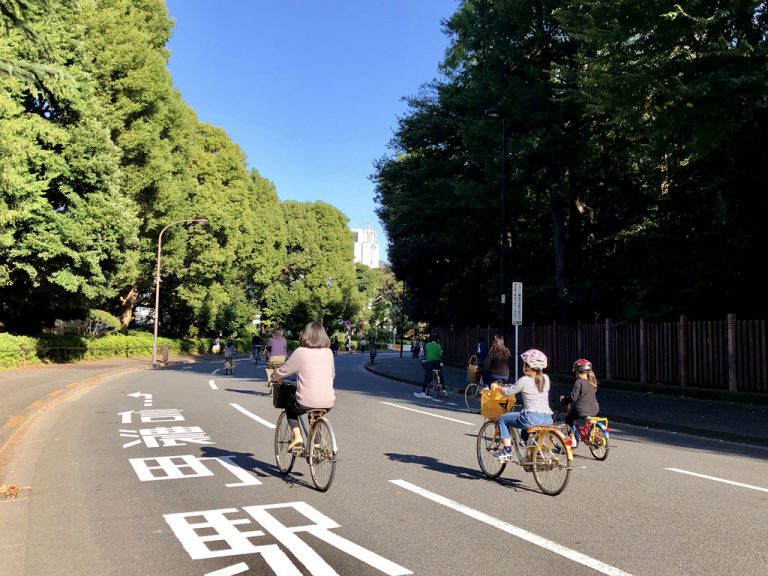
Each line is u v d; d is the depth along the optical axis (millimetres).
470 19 24000
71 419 12148
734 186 16844
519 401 16891
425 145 28328
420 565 4441
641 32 13453
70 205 25203
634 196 24719
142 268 38469
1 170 17875
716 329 15836
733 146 15750
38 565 4469
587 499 6406
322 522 5484
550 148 21750
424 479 7219
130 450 8977
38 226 23750
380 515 5711
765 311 17391
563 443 6410
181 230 42156
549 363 23375
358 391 19578
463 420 12688
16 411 12297
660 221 21906
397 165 29344
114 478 7215
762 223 16500
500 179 22812
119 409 13734
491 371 13328
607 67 14164
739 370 15039
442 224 27641
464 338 32375
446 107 27703
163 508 5949
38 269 24844
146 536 5109
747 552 4750
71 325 36594
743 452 9805
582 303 22969
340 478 7246
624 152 21641
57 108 24375
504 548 4812
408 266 33750
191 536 5102
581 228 27094
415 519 5594
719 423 12117
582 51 20844
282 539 5020
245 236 53375
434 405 15828
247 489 6715
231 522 5488
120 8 30469
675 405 14961
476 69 24438
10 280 24688
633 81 13422
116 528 5324
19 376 20609
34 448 9125
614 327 19672
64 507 5996
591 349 20875
